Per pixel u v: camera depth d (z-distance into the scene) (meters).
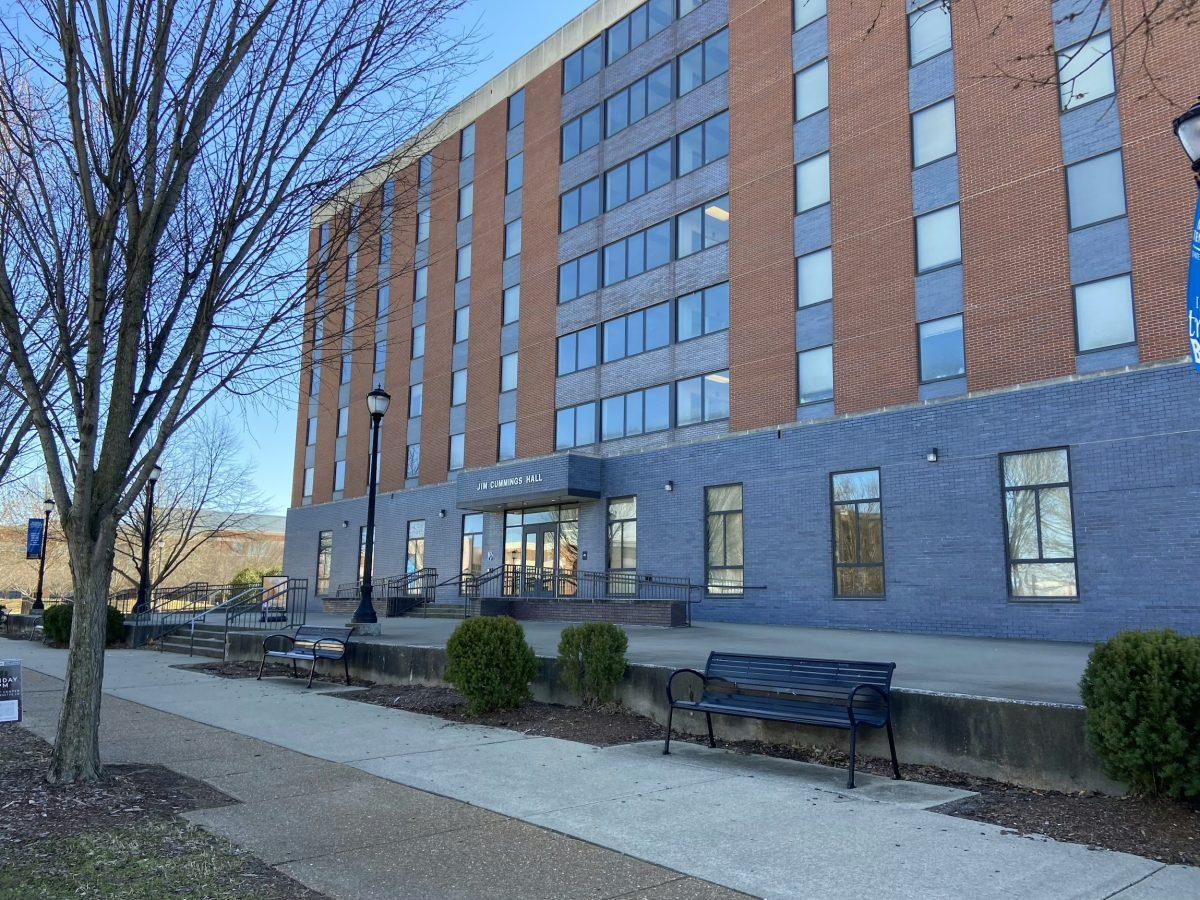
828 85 22.36
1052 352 17.39
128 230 7.50
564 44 30.81
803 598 20.80
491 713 10.59
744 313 23.41
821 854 5.25
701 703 8.55
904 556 18.98
